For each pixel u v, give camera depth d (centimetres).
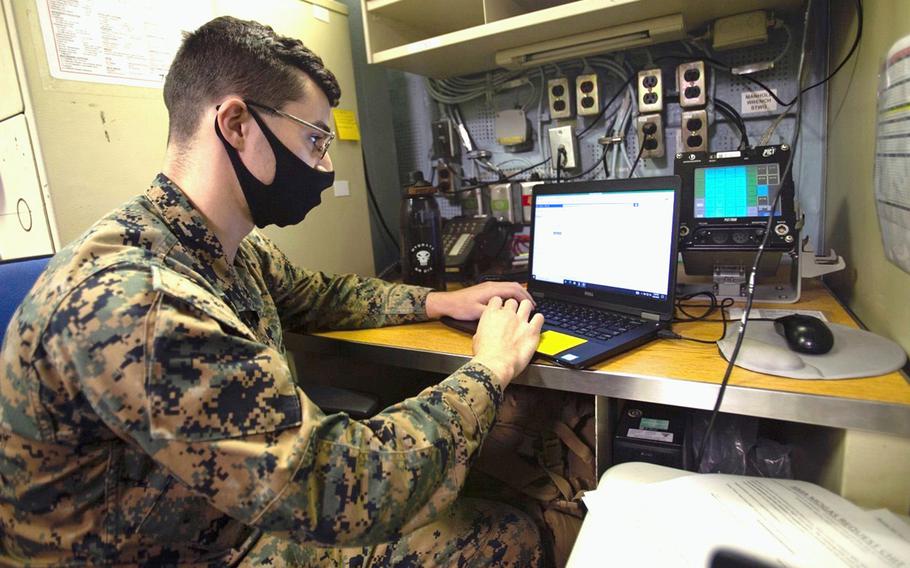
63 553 61
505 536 94
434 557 89
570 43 136
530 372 91
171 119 76
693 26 138
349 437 63
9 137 98
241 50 72
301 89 76
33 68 92
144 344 54
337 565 87
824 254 131
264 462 56
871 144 93
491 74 168
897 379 73
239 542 75
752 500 67
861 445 69
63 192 96
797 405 71
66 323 55
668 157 150
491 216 171
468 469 70
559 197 124
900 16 76
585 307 114
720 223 117
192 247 75
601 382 85
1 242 111
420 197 150
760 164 114
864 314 97
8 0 89
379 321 118
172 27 112
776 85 136
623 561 59
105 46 101
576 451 119
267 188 78
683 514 65
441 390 74
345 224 157
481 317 99
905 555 57
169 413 54
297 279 117
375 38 151
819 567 56
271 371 61
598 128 159
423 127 189
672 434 97
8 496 59
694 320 107
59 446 58
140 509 62
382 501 61
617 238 110
